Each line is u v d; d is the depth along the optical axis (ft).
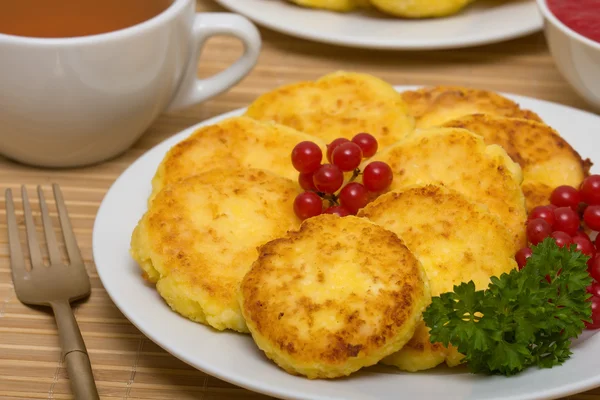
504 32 2.31
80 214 2.00
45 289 1.81
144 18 2.00
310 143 1.80
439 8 2.35
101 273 1.74
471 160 1.82
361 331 1.59
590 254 1.78
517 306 1.60
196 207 1.77
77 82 1.94
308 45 2.44
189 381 1.72
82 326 1.80
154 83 2.02
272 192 1.81
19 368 1.74
